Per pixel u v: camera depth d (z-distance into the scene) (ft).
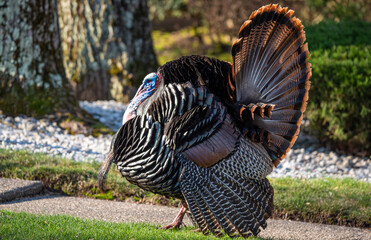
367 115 47.03
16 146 42.37
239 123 24.90
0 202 30.63
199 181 24.04
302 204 32.37
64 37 69.26
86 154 43.01
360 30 56.75
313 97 49.42
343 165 47.11
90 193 34.01
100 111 60.95
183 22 135.95
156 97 25.46
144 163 24.39
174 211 31.50
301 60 24.34
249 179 24.75
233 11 104.78
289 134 24.79
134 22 69.77
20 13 51.39
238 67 24.67
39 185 33.42
